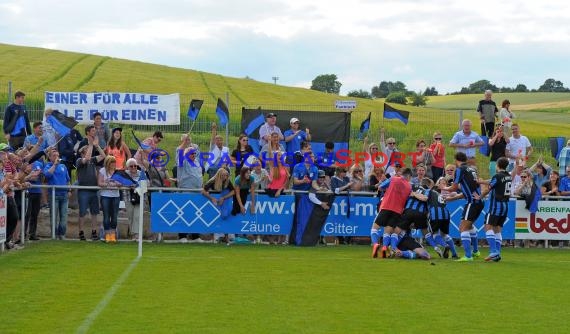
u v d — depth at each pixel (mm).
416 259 16078
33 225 17562
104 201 17609
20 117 20359
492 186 16047
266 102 43500
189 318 9789
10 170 16312
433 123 23656
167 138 23812
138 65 63531
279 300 11102
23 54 62156
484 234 19266
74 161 19578
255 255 16156
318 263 15070
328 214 18578
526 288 12555
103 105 22219
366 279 13164
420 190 16297
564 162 20812
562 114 56781
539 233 19344
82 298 10977
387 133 23406
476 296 11727
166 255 15742
